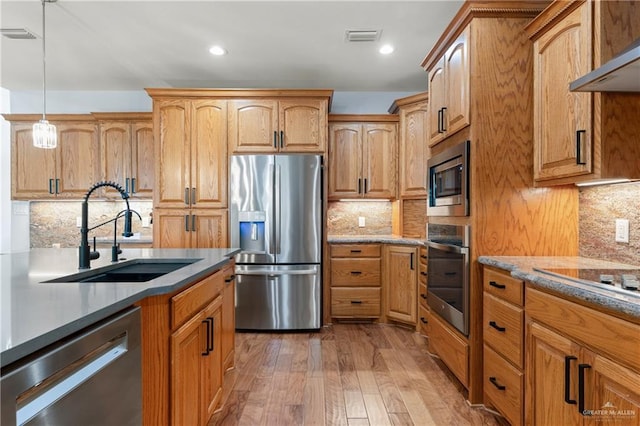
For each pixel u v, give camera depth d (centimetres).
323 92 353
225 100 355
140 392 117
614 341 110
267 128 356
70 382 84
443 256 249
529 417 161
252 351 295
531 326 159
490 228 209
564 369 136
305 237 348
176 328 140
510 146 209
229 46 314
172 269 204
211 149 354
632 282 124
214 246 353
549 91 188
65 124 400
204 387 172
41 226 436
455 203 227
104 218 434
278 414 200
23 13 263
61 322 83
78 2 249
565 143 174
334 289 370
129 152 396
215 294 196
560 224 211
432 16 267
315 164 348
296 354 288
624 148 154
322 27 283
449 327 244
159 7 255
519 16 207
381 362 272
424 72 372
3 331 76
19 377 69
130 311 113
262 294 346
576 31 166
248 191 348
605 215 192
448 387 233
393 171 393
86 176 399
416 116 367
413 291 346
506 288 182
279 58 338
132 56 334
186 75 380
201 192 354
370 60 342
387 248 369
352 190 394
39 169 400
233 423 192
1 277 143
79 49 320
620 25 153
